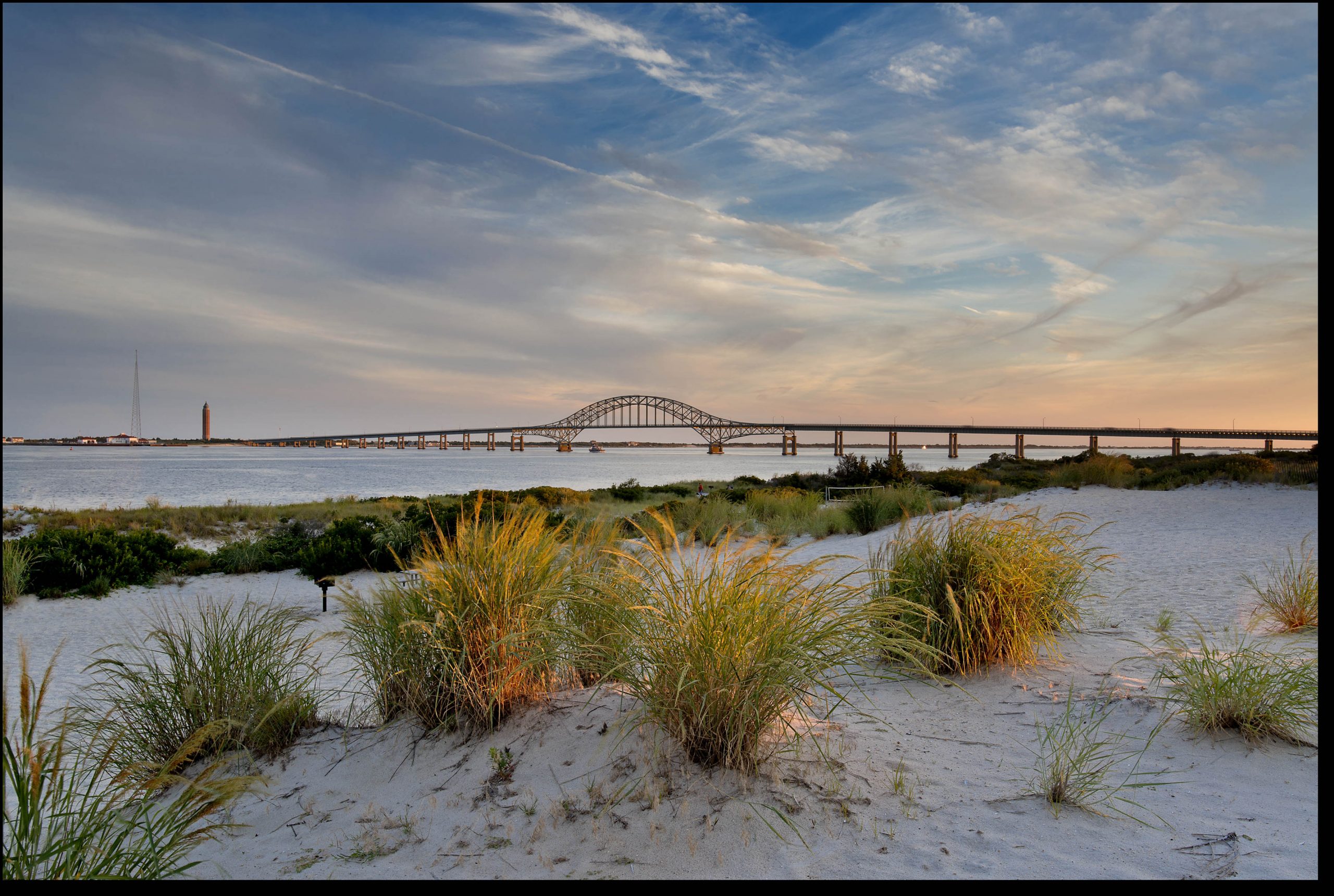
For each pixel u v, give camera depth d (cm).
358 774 333
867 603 348
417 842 269
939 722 361
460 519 393
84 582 1100
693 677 301
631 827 265
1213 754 314
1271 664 357
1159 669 404
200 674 373
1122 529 1134
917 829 259
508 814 282
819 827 261
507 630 358
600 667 351
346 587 413
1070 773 290
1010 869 233
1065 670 428
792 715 327
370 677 391
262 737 365
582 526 495
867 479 2486
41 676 607
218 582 1186
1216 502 1386
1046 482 2197
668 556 341
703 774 293
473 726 353
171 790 336
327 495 3809
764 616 305
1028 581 448
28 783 232
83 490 4253
